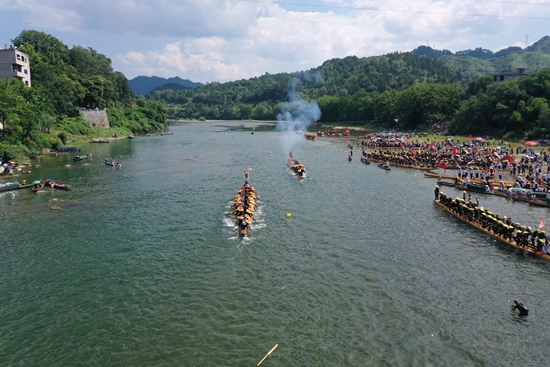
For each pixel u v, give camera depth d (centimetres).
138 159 10238
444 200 5422
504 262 3697
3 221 4878
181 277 3400
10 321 2791
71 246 4094
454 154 9200
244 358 2391
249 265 3619
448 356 2400
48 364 2361
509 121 13000
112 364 2355
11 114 9262
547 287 3228
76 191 6444
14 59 13000
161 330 2672
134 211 5291
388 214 5162
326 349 2461
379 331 2634
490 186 6419
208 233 4431
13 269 3575
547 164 8394
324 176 7725
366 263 3666
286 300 3019
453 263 3675
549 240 3853
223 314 2844
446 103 18038
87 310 2922
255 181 7231
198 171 8381
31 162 9462
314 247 4031
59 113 15288
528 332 2634
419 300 3019
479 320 2764
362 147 12431
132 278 3394
